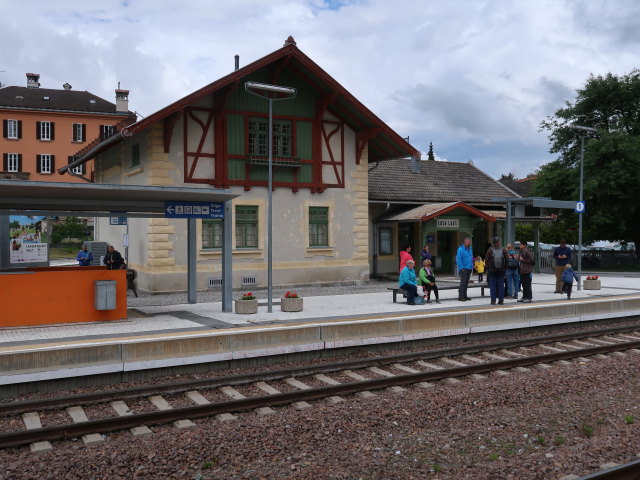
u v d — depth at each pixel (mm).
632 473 5359
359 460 5945
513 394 8344
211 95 20844
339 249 23281
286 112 22109
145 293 20141
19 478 5574
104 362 9367
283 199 22109
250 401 7816
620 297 17375
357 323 11773
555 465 5750
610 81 37562
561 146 38906
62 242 51469
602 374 9500
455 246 28812
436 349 11969
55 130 58938
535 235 30625
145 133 20312
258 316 13445
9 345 9367
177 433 6812
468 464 5871
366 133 23281
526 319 14281
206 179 20719
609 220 34625
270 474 5609
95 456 6047
